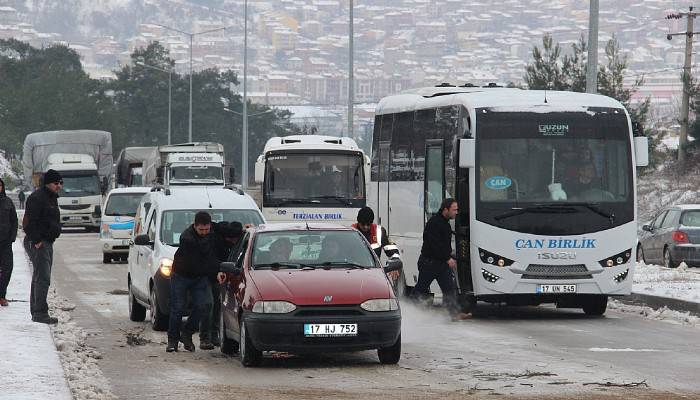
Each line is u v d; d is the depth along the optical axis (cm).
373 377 2686
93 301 4806
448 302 4003
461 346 3269
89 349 3219
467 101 4103
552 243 4028
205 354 3142
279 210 5962
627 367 2817
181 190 4006
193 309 3197
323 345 2780
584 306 4238
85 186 12094
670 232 6619
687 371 2747
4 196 3966
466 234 4088
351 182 6000
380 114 5138
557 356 3034
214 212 3841
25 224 3547
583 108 4094
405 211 4719
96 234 11844
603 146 4084
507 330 3703
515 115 4059
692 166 11600
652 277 5366
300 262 3005
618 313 4303
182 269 3184
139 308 4038
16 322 3497
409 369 2809
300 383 2606
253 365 2872
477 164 4038
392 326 2808
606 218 4056
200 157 9919
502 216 4025
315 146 6000
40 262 3559
